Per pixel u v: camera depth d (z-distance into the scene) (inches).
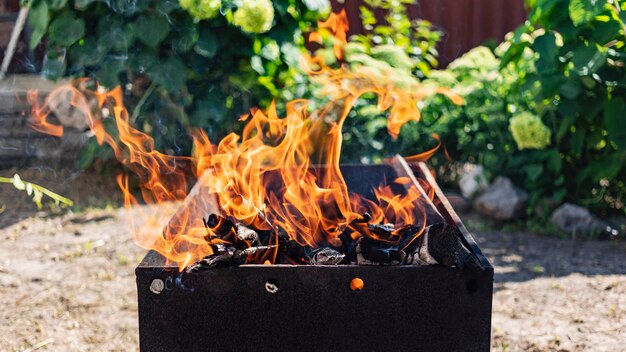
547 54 174.2
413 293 77.4
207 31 196.2
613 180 202.2
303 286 77.5
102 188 230.1
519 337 133.2
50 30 200.4
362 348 78.4
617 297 150.4
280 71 206.2
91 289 157.4
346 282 77.3
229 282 77.5
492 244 188.2
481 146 215.5
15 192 228.1
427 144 222.8
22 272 166.9
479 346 78.0
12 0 268.5
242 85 203.3
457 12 288.5
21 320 142.8
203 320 78.2
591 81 178.2
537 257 177.5
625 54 174.4
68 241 187.6
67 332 138.6
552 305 147.3
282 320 78.1
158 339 78.7
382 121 213.3
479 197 210.2
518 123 183.9
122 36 196.9
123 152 221.5
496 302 149.6
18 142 248.7
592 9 162.4
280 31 201.9
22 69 269.4
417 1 288.5
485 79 215.8
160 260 82.0
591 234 192.7
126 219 203.3
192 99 204.7
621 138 179.3
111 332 138.4
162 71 197.3
